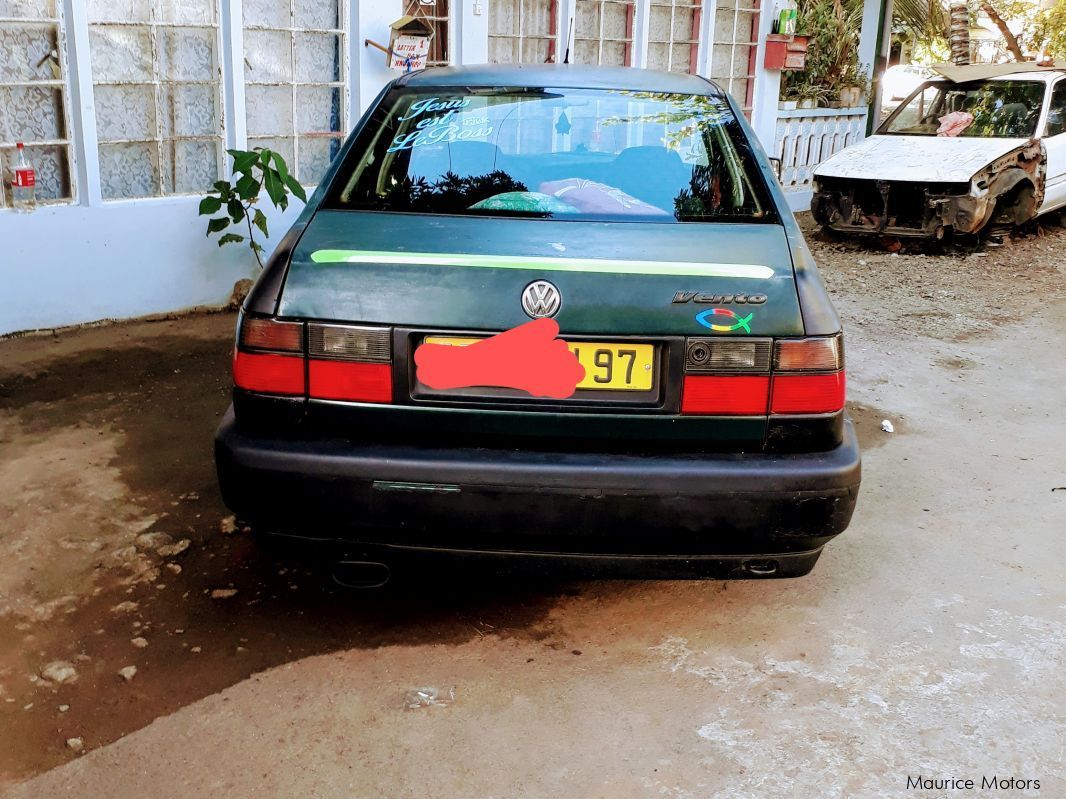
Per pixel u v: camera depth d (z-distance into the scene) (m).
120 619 2.90
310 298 2.48
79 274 5.57
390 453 2.45
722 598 3.14
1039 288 7.81
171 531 3.42
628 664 2.78
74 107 5.38
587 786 2.30
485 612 3.02
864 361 5.79
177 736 2.43
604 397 2.49
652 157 3.18
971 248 9.29
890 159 9.07
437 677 2.69
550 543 2.51
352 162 3.12
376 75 6.71
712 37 9.25
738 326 2.47
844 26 12.06
